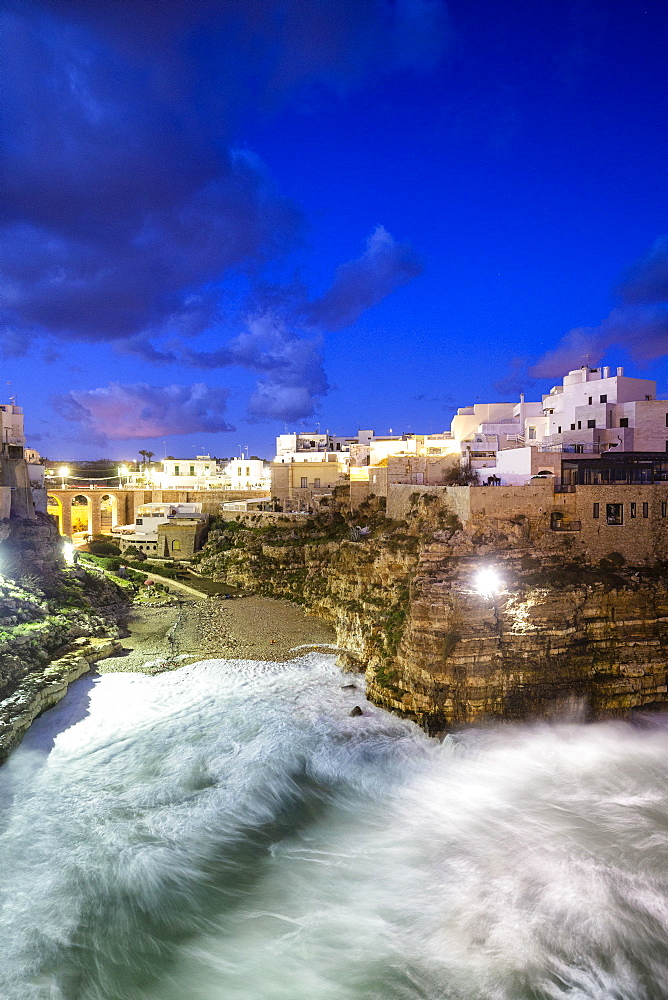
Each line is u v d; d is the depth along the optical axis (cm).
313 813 2595
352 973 1816
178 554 7812
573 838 2430
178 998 1747
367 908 2077
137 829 2442
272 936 1966
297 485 8588
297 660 4331
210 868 2259
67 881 2156
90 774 2825
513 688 3164
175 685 3853
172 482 11325
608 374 7106
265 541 7219
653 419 5856
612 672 3344
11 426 7612
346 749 2995
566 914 2034
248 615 5612
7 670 3466
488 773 2867
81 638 4481
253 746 3044
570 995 1748
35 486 7219
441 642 3136
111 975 1817
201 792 2698
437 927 1989
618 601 3416
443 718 3114
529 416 8225
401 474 5675
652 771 2908
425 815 2594
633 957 1881
